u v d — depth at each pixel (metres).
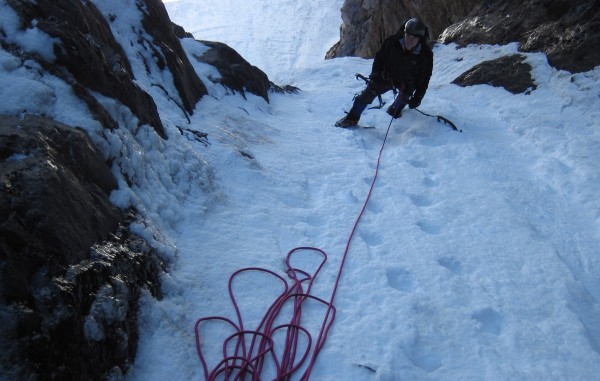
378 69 5.36
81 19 3.30
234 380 2.16
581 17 6.73
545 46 6.88
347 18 19.56
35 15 2.91
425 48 5.10
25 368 1.59
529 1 8.10
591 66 6.01
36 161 2.11
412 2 13.44
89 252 2.09
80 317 1.87
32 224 1.90
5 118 2.29
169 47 4.88
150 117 3.47
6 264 1.69
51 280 1.81
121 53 4.21
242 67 6.32
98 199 2.41
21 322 1.62
